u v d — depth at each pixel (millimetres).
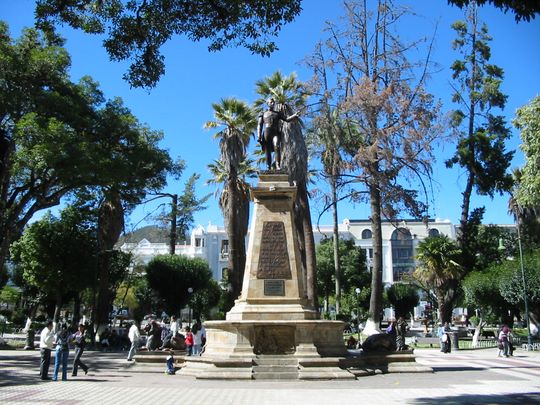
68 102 22391
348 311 49781
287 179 15547
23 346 27391
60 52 22797
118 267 37312
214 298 45812
